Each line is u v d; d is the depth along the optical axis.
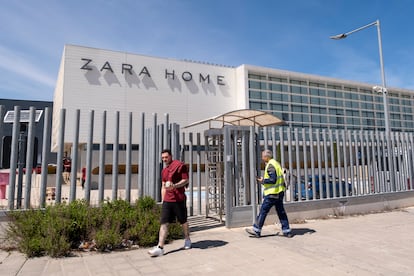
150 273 4.40
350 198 9.38
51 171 16.59
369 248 5.67
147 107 23.23
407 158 11.06
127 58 23.09
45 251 5.27
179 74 24.83
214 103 25.97
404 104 34.56
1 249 5.53
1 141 5.95
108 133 20.64
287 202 8.35
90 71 21.81
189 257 5.16
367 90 32.38
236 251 5.50
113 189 6.70
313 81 29.67
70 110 20.89
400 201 10.48
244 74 26.55
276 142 8.52
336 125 30.02
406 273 4.35
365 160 10.14
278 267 4.64
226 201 7.52
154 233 5.96
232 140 7.87
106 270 4.52
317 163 9.13
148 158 7.49
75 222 5.64
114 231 5.74
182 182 5.46
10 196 5.87
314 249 5.62
